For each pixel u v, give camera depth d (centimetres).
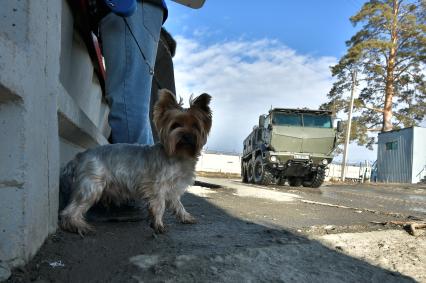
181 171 294
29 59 176
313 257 243
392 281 211
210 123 308
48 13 207
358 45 3109
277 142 1257
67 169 278
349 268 227
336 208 510
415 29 3077
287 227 339
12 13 174
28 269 183
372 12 3162
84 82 466
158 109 297
